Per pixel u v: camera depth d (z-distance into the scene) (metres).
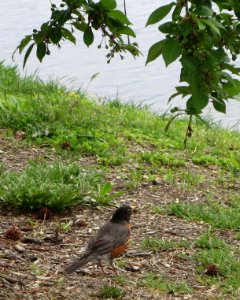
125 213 9.73
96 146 16.11
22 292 9.20
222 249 11.22
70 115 17.58
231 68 6.59
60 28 7.71
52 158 15.19
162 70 27.00
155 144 17.19
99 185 13.31
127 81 25.50
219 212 13.22
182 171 15.70
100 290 9.41
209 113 21.72
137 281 9.91
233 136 19.94
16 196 12.08
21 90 19.88
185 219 12.53
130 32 7.54
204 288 9.90
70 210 12.41
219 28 6.59
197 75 6.17
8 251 10.45
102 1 7.39
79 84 24.78
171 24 6.18
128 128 18.14
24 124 16.69
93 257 9.24
